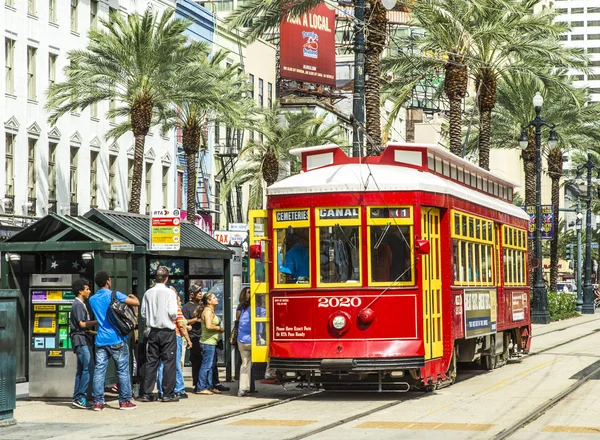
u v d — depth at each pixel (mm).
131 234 21703
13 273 21953
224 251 24703
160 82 47469
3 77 48094
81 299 19891
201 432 16438
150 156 63531
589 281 79188
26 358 22500
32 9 50844
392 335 20391
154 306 20891
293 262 21016
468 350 24703
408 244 20562
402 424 17047
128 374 19734
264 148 64312
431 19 44438
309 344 20609
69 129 54406
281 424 17234
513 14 47062
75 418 18312
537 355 32906
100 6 57188
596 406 19438
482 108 50531
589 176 79438
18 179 49406
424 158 22062
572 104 65312
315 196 20844
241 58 75625
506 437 15523
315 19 82938
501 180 29875
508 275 28922
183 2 66812
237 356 24922
